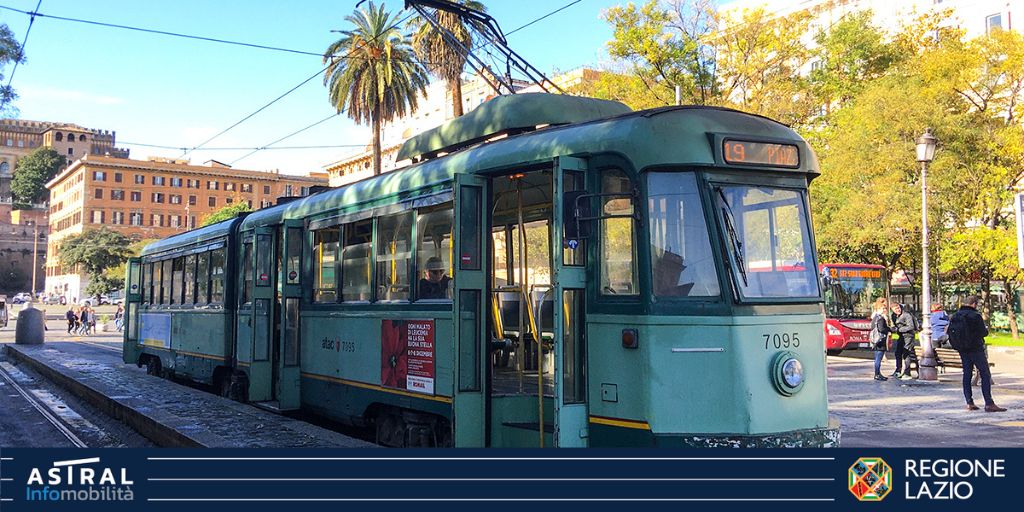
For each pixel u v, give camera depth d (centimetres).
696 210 619
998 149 2947
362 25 3831
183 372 1476
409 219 830
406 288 826
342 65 3809
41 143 15838
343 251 962
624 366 626
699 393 601
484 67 1183
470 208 718
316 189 1134
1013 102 3059
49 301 10162
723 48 3062
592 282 654
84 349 2705
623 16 2867
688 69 2903
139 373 1742
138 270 1953
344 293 952
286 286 1047
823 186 3145
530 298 785
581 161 656
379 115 3856
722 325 602
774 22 3095
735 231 620
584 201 633
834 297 2564
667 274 615
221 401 1190
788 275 644
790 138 666
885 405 1288
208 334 1358
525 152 703
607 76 2934
